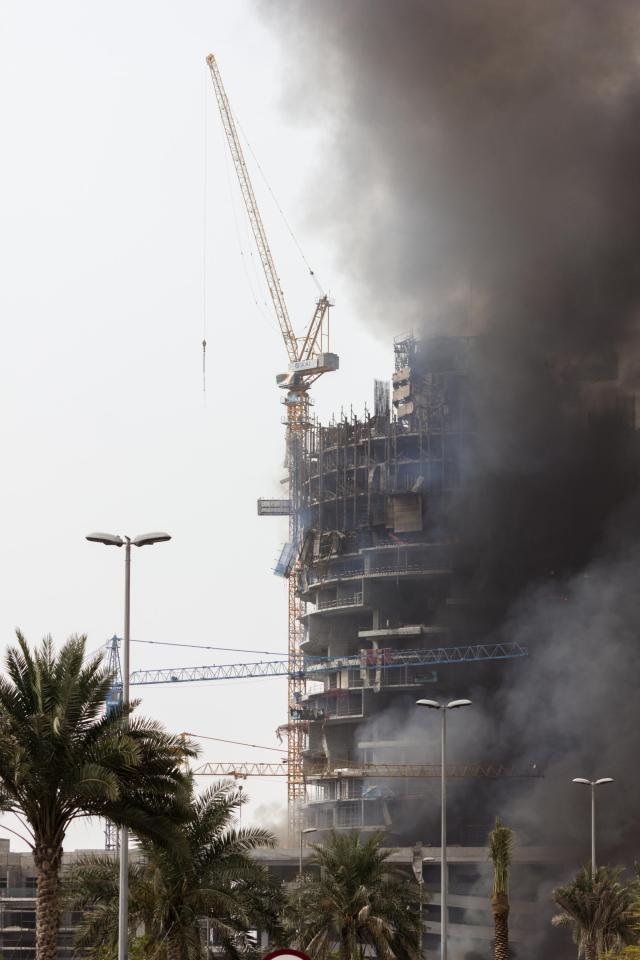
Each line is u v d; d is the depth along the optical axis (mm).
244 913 81250
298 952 26172
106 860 85688
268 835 84125
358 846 102188
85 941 83250
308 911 99938
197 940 81250
